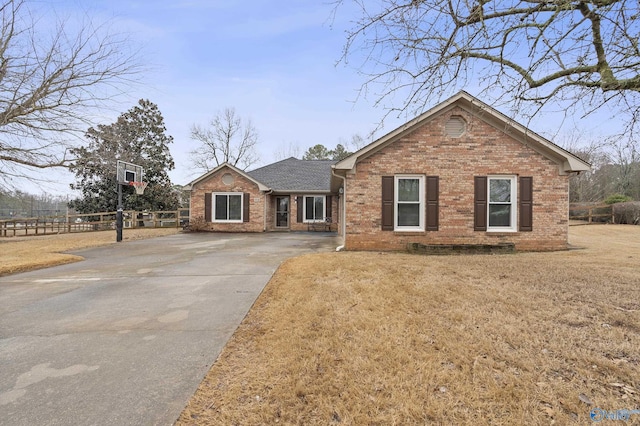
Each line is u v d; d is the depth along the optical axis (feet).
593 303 13.61
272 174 70.18
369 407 7.18
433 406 7.18
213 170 56.80
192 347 10.48
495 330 11.08
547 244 32.09
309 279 18.33
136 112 86.69
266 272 21.84
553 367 8.73
